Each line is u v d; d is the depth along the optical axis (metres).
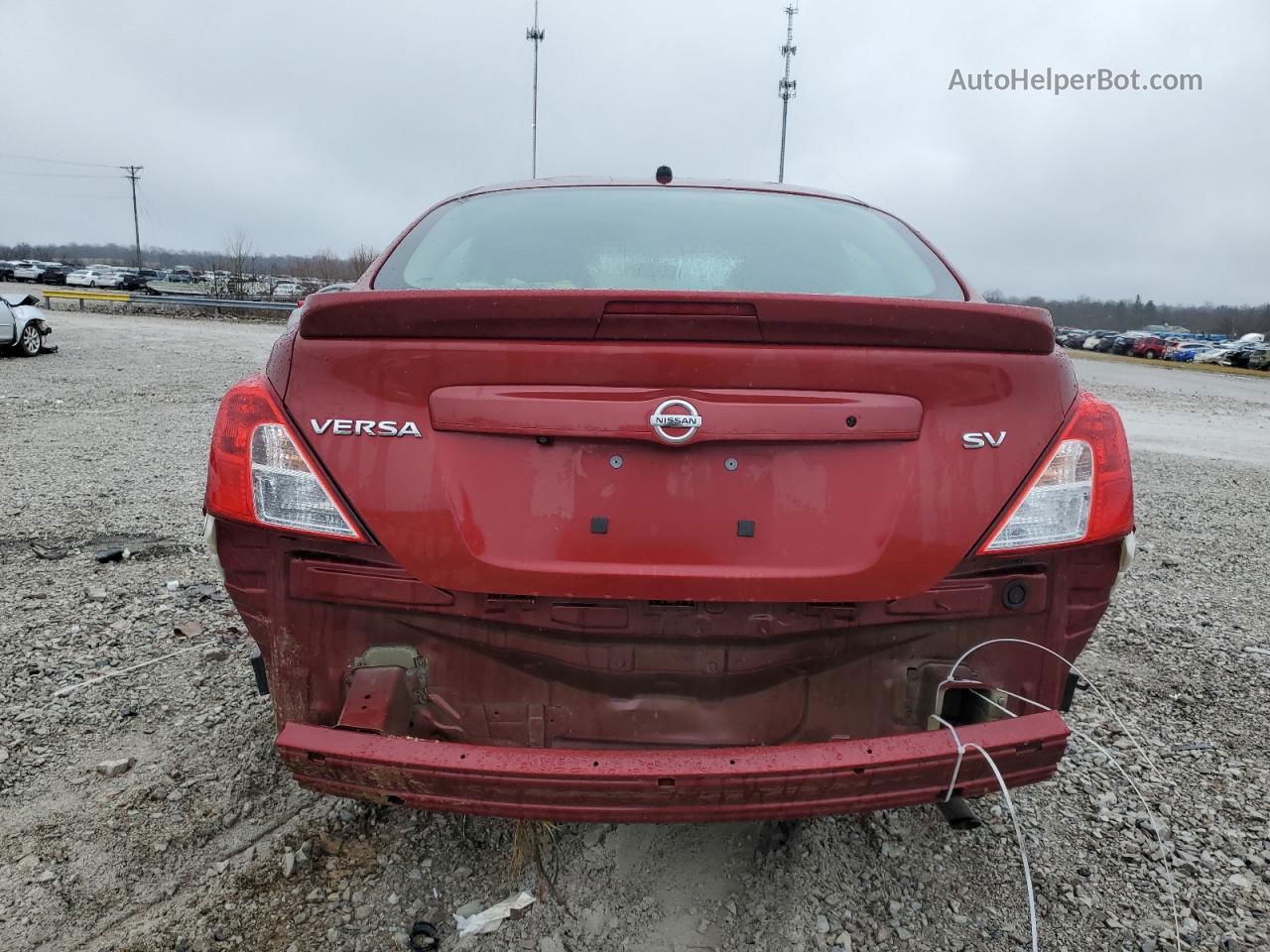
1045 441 1.95
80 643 3.78
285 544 1.95
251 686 3.40
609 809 1.77
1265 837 2.63
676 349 1.83
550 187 2.94
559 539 1.88
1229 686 3.72
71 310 31.67
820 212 2.86
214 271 42.94
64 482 6.74
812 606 1.92
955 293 2.53
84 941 2.10
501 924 2.16
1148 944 2.18
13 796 2.67
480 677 1.97
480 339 1.85
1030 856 2.49
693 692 1.96
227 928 2.14
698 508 1.88
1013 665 2.01
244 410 1.95
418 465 1.88
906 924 2.21
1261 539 6.48
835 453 1.89
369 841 2.46
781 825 2.54
